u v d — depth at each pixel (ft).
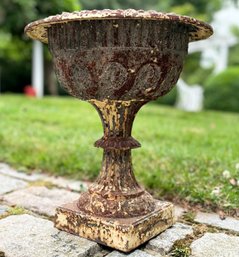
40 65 32.81
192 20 5.01
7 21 26.66
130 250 5.54
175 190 7.91
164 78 5.29
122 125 5.82
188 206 7.44
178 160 9.91
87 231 5.81
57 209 6.12
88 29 4.92
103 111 5.78
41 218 6.63
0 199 7.59
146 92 5.31
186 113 23.35
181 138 13.42
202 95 32.12
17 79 40.60
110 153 6.11
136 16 4.62
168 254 5.59
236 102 28.60
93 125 15.62
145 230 5.77
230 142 12.73
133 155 10.39
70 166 9.49
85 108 21.95
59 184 8.66
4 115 17.31
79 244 5.66
